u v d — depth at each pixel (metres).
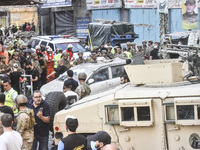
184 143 9.54
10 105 13.59
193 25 32.78
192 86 9.84
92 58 20.05
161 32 33.34
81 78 14.09
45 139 11.70
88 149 8.55
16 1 25.00
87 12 45.50
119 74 18.66
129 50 27.55
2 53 25.05
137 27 43.03
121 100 9.75
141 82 10.43
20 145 9.37
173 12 40.31
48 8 48.66
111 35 34.91
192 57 11.32
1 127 10.76
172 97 9.54
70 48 26.70
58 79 19.17
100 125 10.12
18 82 18.70
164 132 9.66
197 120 9.27
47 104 11.70
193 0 32.75
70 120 8.30
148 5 41.84
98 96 10.57
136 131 9.84
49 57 24.41
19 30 41.28
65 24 47.81
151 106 9.55
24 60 24.64
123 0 42.47
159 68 10.29
